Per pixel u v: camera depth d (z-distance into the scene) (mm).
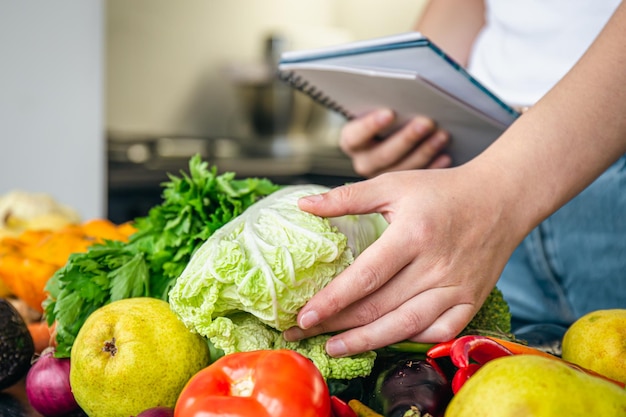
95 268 670
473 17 1328
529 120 631
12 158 2555
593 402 410
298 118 3123
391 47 811
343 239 579
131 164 2648
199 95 3223
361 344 573
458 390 489
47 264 793
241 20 3303
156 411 505
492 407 422
